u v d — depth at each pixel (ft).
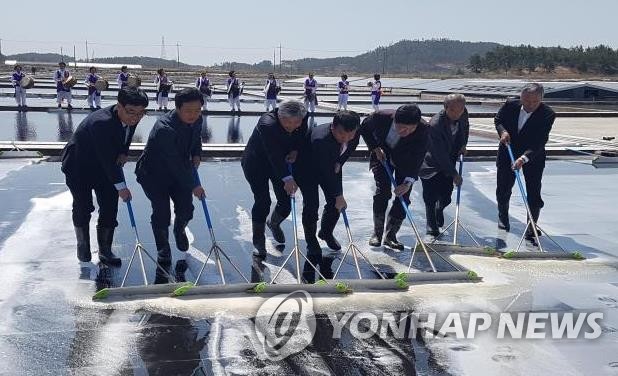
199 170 35.04
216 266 19.27
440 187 23.06
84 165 18.29
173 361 12.90
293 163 19.71
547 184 33.86
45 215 24.26
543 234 23.73
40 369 12.45
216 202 27.35
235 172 34.65
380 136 20.66
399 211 21.30
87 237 19.02
